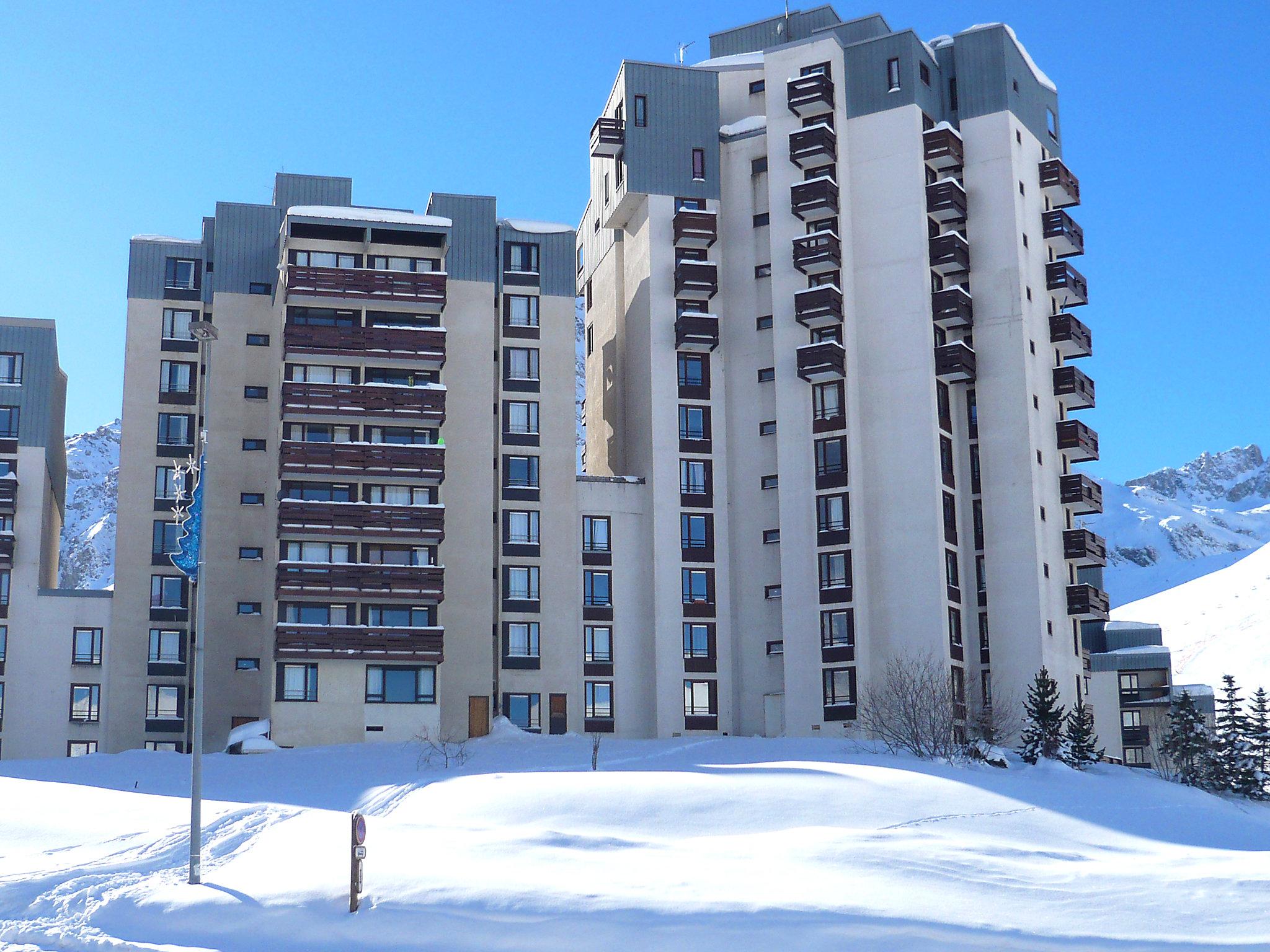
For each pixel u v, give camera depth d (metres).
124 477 92.38
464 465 90.06
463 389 91.00
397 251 90.88
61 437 106.44
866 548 88.69
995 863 46.84
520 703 89.06
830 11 104.69
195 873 42.38
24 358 95.06
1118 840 58.59
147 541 92.00
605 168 101.12
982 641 89.75
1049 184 97.06
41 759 81.69
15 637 90.69
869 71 94.31
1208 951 35.72
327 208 89.19
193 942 37.56
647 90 96.38
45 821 54.16
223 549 91.75
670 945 35.53
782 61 95.56
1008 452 90.81
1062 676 90.69
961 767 73.06
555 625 90.38
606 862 44.47
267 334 94.31
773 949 35.22
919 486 88.25
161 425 93.38
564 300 94.88
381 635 84.44
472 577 88.75
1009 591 89.38
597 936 36.25
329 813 54.53
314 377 88.25
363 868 42.31
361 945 36.69
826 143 92.06
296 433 87.19
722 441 93.56
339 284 87.81
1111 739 124.25
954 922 37.41
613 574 92.06
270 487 91.75
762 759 76.06
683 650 90.75
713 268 93.56
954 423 92.25
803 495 89.62
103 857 47.88
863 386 90.75
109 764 76.12
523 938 36.44
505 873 42.09
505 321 93.56
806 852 47.62
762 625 91.31
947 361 90.00
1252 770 84.75
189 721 90.69
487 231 93.62
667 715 89.50
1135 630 128.50
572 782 61.81
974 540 91.25
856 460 89.38
